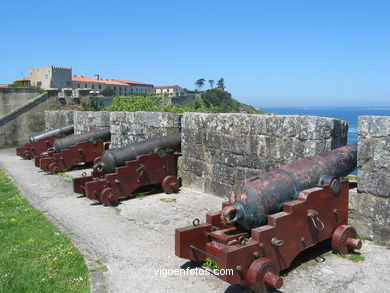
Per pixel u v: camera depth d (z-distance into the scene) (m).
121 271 3.93
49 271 3.94
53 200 7.12
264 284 3.29
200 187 7.32
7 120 16.56
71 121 14.44
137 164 7.03
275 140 5.59
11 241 4.83
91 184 6.61
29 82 68.88
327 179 3.96
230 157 6.50
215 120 6.77
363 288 3.44
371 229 4.42
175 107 12.33
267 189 3.64
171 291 3.52
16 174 10.16
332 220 4.05
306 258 4.07
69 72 70.56
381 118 4.25
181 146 7.76
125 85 99.44
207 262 4.01
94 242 4.77
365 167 4.42
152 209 6.29
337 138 5.05
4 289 3.52
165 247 4.58
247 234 3.69
